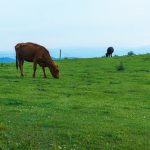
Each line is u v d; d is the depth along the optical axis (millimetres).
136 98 30547
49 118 21219
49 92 30766
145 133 19734
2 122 19641
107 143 17906
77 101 27391
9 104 24766
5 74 42281
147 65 55594
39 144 17203
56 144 17344
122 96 31188
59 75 43844
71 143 17656
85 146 17484
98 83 38250
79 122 20844
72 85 35656
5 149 16422
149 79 42406
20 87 32094
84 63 58875
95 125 20422
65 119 21281
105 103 27312
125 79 42125
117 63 58062
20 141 17266
